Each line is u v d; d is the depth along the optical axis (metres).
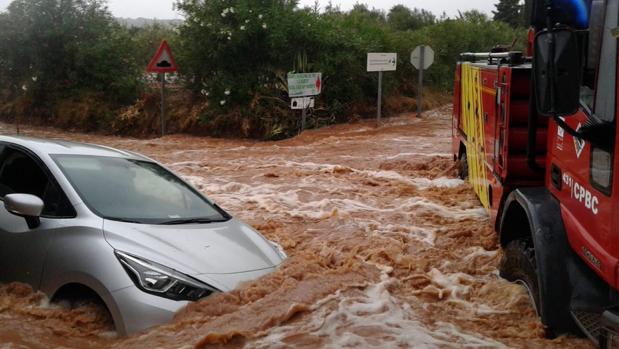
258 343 4.78
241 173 12.92
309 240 8.20
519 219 5.96
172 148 17.61
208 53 20.50
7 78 24.19
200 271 5.44
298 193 10.95
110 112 22.30
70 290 5.53
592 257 4.32
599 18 4.21
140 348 4.77
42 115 23.61
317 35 20.22
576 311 4.72
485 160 8.35
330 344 4.76
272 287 5.61
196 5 20.73
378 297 5.63
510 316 5.46
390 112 22.41
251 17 19.72
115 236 5.49
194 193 6.88
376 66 19.55
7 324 5.26
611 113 4.00
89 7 23.17
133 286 5.13
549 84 4.09
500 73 7.25
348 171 12.88
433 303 6.00
